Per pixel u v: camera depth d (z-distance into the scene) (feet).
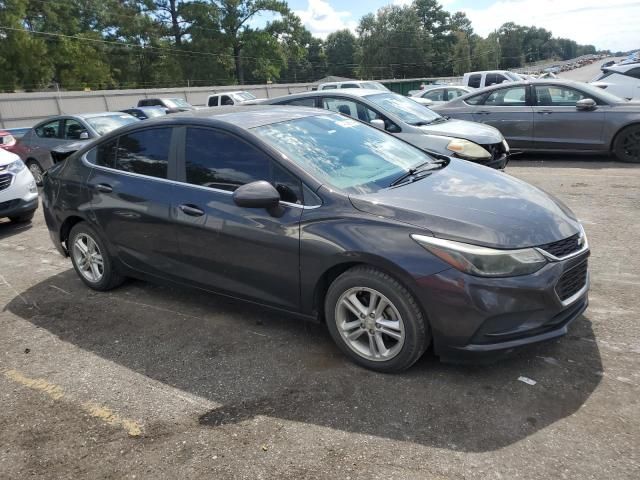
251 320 13.35
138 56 205.46
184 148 13.08
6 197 23.95
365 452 8.43
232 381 10.70
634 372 9.98
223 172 12.28
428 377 10.30
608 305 12.70
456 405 9.39
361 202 10.51
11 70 165.58
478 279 9.25
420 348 10.00
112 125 34.42
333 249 10.34
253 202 10.64
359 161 12.46
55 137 35.01
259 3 208.85
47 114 115.75
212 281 12.70
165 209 13.03
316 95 27.71
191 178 12.82
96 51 190.29
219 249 12.18
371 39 299.17
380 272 10.05
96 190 14.75
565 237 10.06
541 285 9.36
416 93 68.49
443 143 23.53
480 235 9.48
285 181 11.34
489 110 34.12
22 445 9.21
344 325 10.82
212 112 13.75
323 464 8.24
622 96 45.98
